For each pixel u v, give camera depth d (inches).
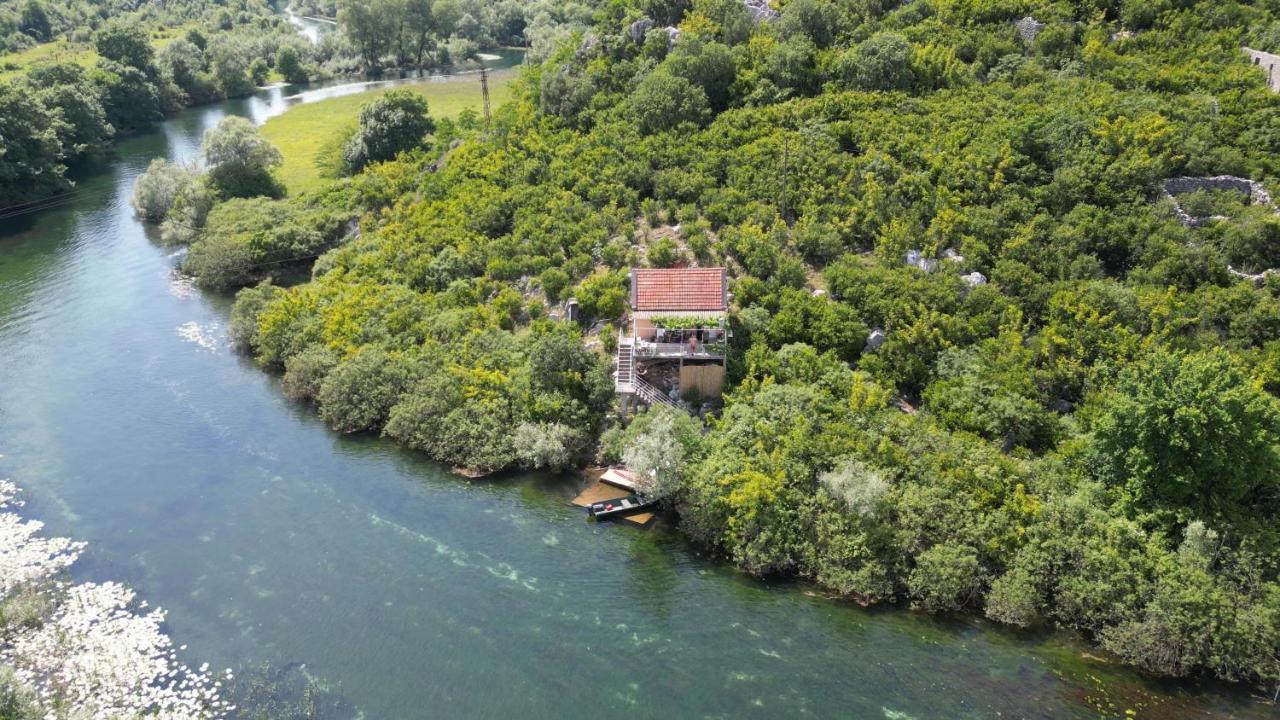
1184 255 2436.0
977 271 2610.7
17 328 3307.1
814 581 1971.0
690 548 2097.7
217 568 2034.9
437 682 1706.4
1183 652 1654.8
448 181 3777.1
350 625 1855.3
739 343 2549.2
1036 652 1745.8
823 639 1798.7
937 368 2359.7
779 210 3051.2
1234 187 2640.3
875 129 3218.5
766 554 1967.3
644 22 4254.4
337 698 1668.3
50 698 1657.2
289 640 1815.9
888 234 2765.7
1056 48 3474.4
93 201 4763.8
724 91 3811.5
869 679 1690.5
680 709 1633.9
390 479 2384.4
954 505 1919.3
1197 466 1809.8
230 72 6909.5
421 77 7037.4
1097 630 1765.5
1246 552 1727.4
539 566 2037.4
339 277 3348.9
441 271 3139.8
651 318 2445.9
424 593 1950.1
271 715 1625.2
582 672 1726.1
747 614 1876.2
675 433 2212.1
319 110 6127.0
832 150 3191.4
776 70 3708.2
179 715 1621.6
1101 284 2413.9
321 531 2167.8
